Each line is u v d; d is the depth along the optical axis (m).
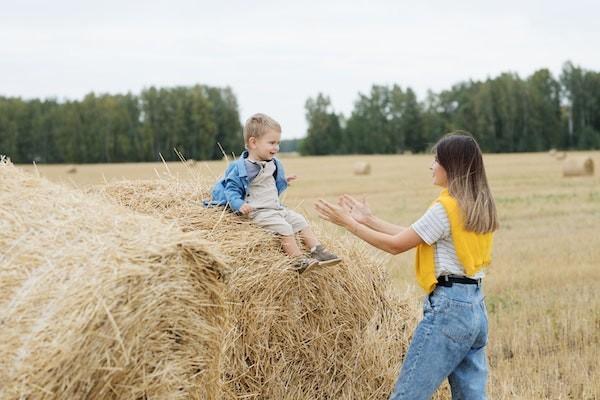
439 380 3.96
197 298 3.31
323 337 4.73
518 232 13.73
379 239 4.05
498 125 89.56
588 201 18.75
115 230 3.35
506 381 5.97
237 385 4.29
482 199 3.93
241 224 4.59
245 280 4.31
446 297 3.93
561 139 88.38
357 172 36.41
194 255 3.26
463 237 3.92
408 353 4.02
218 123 88.12
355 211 4.55
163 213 4.59
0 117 84.44
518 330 7.21
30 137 85.62
